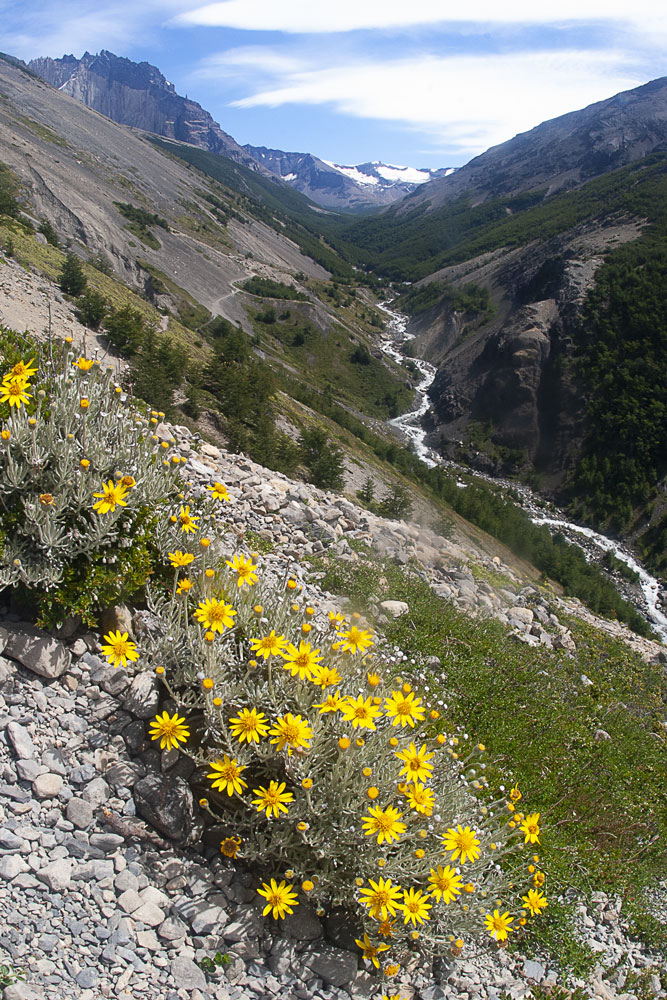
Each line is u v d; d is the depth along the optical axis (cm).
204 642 381
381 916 320
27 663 377
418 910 333
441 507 5062
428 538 1414
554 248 18100
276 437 3700
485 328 17175
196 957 320
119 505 403
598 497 10350
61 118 19850
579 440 11688
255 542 784
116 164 18825
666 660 1416
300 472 3562
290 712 383
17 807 332
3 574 375
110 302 4609
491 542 4097
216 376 3844
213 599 391
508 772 557
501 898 404
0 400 392
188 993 303
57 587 391
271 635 377
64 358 475
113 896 323
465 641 766
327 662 410
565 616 1352
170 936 319
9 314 2694
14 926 297
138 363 3116
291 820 352
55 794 345
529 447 12106
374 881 353
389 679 493
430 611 805
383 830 331
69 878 321
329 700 360
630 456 10950
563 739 662
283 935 346
